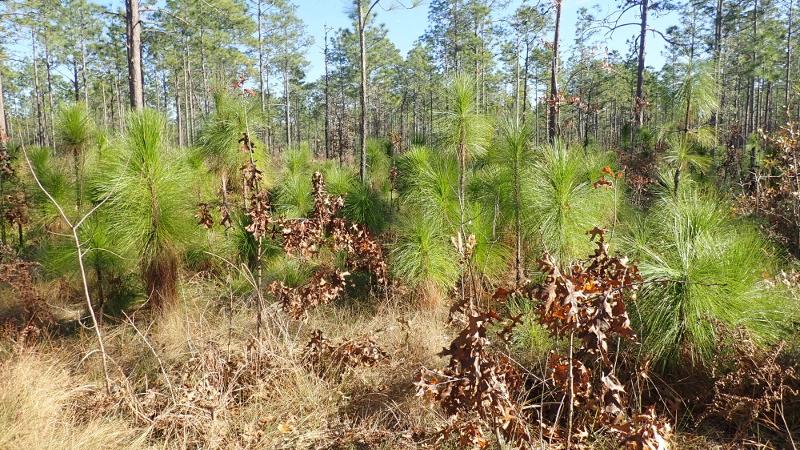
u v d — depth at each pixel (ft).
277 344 12.49
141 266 15.21
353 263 17.56
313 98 160.25
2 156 24.20
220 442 9.30
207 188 20.36
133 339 13.93
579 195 14.40
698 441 9.03
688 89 17.57
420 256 15.98
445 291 16.12
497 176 16.29
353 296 17.93
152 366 12.34
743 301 9.80
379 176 30.53
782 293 10.82
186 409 9.95
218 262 17.39
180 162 16.20
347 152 87.71
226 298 16.85
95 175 15.64
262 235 13.28
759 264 11.01
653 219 12.88
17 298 16.40
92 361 12.85
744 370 9.39
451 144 15.87
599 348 6.72
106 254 14.67
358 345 12.05
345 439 9.50
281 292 13.15
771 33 70.79
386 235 20.04
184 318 14.84
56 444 8.70
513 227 15.80
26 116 154.51
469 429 8.38
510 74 113.80
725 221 12.25
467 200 16.58
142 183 14.49
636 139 32.45
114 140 18.86
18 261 14.23
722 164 32.48
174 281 15.26
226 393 10.35
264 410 10.58
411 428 9.71
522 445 8.06
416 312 15.51
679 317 9.99
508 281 15.74
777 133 19.08
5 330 13.53
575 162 14.05
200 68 118.93
